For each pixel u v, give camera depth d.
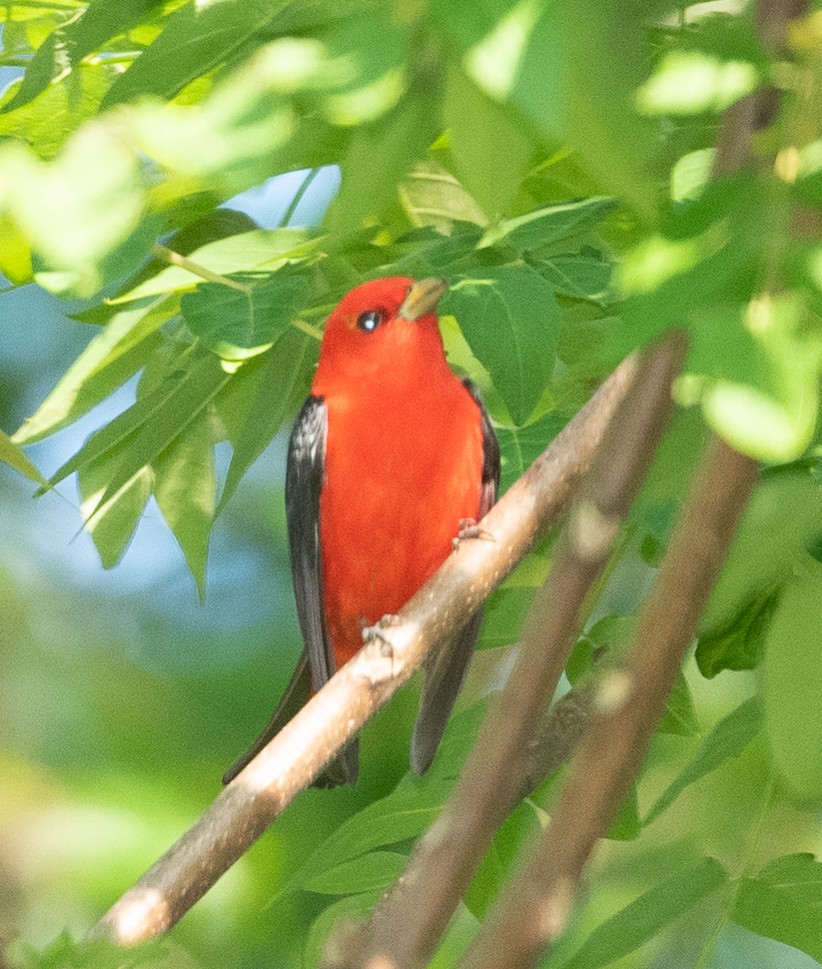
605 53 2.87
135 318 8.94
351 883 6.91
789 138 3.25
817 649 3.90
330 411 10.41
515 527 6.38
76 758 15.06
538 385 6.80
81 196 2.90
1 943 4.19
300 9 6.19
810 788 3.85
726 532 3.46
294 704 11.07
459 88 3.18
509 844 7.48
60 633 16.12
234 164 2.96
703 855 6.23
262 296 7.39
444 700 9.59
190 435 9.38
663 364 3.74
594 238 8.95
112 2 7.24
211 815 5.86
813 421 2.84
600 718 3.66
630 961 7.27
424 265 8.45
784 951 12.39
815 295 3.01
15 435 9.05
